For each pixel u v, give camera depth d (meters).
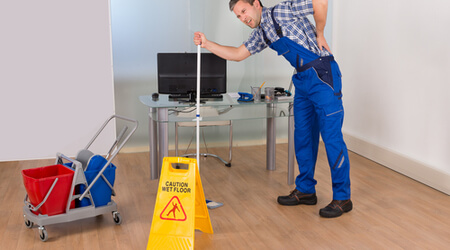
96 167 3.43
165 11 5.29
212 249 3.11
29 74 5.05
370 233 3.34
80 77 5.17
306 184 3.85
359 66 5.25
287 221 3.54
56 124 5.20
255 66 5.70
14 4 4.89
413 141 4.51
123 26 5.21
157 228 3.05
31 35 4.98
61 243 3.20
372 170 4.76
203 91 4.34
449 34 3.99
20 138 5.14
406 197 4.02
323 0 3.34
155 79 5.39
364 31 5.11
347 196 3.67
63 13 5.02
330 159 3.60
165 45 5.36
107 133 5.35
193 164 3.08
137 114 5.41
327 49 3.58
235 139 5.82
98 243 3.20
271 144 4.76
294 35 3.48
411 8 4.40
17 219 3.59
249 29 5.55
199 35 3.59
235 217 3.62
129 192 4.16
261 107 4.48
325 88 3.50
